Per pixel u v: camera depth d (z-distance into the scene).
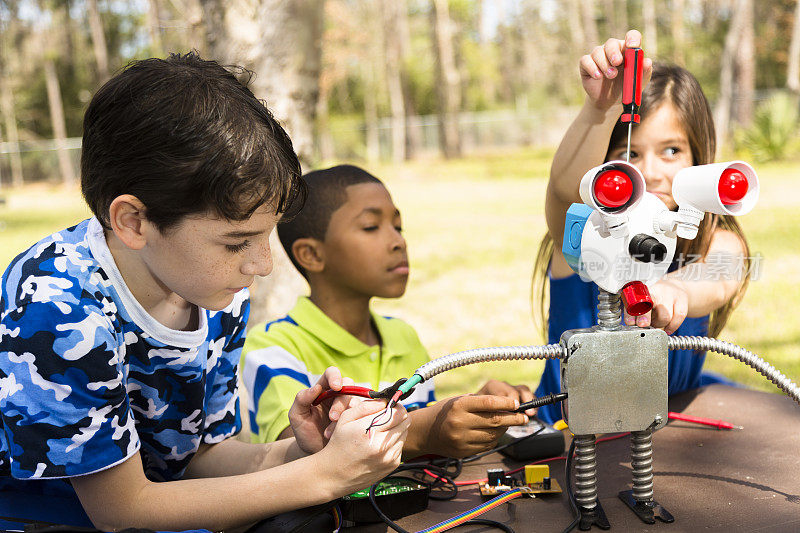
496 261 6.66
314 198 1.47
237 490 0.90
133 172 0.80
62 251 0.90
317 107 2.76
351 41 26.91
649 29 25.22
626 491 0.98
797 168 11.68
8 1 26.56
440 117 22.88
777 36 24.62
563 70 30.03
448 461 1.14
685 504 0.95
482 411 0.96
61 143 22.55
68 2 26.92
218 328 1.09
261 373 1.37
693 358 1.46
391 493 0.97
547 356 0.88
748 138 12.93
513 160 20.47
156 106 0.80
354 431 0.89
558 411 1.53
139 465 0.92
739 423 1.26
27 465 0.84
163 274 0.86
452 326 4.62
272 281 2.63
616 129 1.34
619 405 0.88
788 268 5.26
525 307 4.98
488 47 32.66
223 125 0.80
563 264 1.49
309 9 2.64
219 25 2.59
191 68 0.85
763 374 0.90
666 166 1.34
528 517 0.94
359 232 1.44
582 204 0.90
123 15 27.12
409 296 5.50
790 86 17.25
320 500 0.89
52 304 0.84
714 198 0.81
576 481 0.92
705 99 1.38
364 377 1.49
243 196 0.80
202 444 1.15
